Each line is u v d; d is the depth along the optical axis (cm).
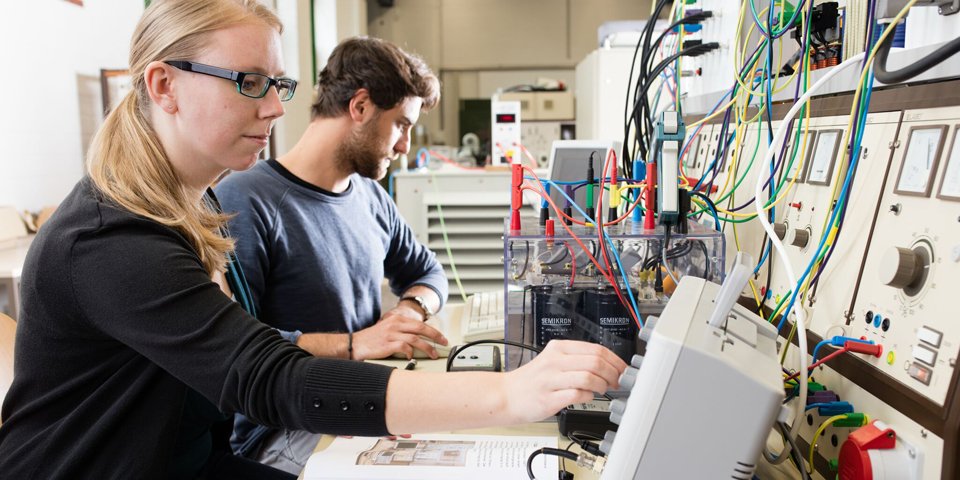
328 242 164
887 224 86
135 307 80
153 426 91
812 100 111
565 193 125
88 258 82
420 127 593
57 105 332
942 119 79
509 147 369
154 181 90
